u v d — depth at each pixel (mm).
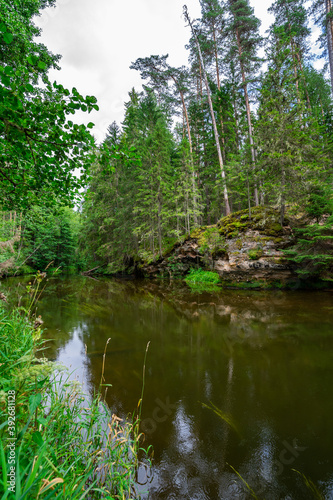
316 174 11312
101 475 2080
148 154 18344
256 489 2238
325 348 5391
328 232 10508
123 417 3201
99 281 19234
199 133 23266
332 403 3539
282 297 10383
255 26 17109
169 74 21656
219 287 13836
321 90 23969
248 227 13906
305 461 2555
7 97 1886
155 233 19406
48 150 2523
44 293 13289
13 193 3352
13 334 3197
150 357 5211
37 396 1317
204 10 19828
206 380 4246
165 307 9922
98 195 23312
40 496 1247
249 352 5371
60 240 26797
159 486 2242
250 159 14406
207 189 23547
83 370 4543
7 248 6746
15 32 4801
